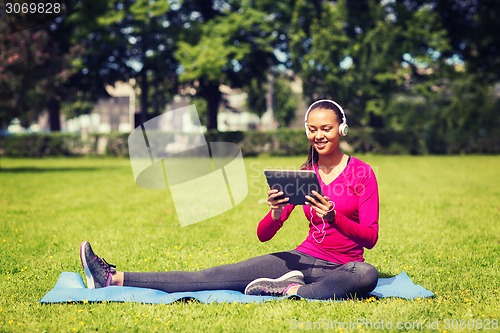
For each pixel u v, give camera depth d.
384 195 13.45
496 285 5.66
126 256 7.11
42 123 61.91
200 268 6.48
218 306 4.73
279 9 33.31
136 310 4.65
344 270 4.82
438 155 32.59
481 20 35.03
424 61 32.03
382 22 31.16
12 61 20.97
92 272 5.07
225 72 34.19
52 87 24.06
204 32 34.09
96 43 34.25
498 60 35.69
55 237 8.49
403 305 4.79
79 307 4.77
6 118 22.34
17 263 6.75
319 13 33.31
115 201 12.84
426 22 32.12
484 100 33.31
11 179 18.52
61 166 25.86
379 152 32.88
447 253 7.27
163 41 34.19
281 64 34.66
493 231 8.92
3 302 5.05
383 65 30.86
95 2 32.91
